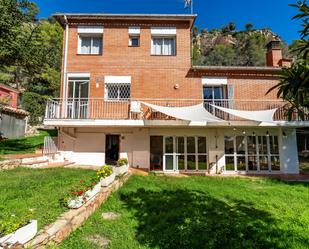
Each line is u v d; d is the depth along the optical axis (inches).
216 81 675.4
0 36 636.1
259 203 333.7
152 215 270.8
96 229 226.8
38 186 328.5
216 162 652.1
